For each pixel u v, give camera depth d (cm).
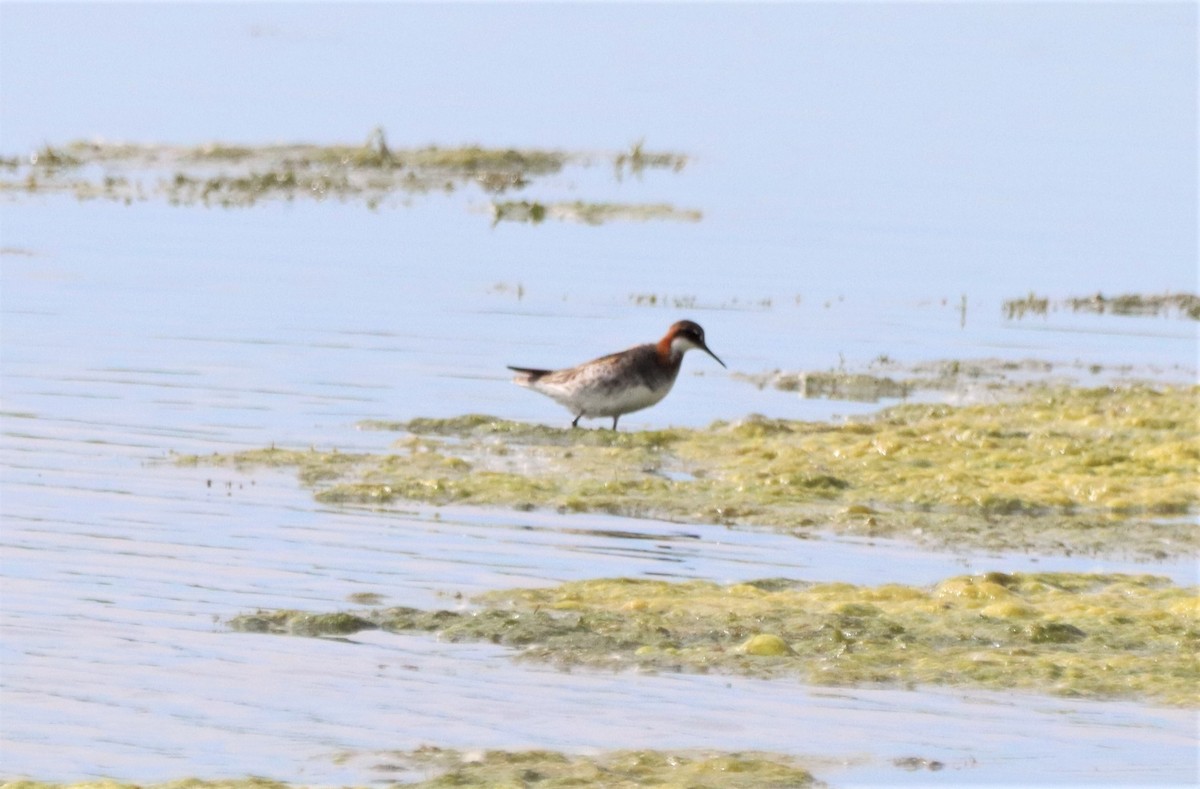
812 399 2025
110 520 1431
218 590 1255
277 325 2270
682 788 923
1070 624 1211
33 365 2008
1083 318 2530
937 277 2773
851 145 4019
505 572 1327
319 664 1103
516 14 5834
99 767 941
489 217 3177
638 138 4047
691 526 1484
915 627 1202
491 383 2028
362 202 3284
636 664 1116
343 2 5950
